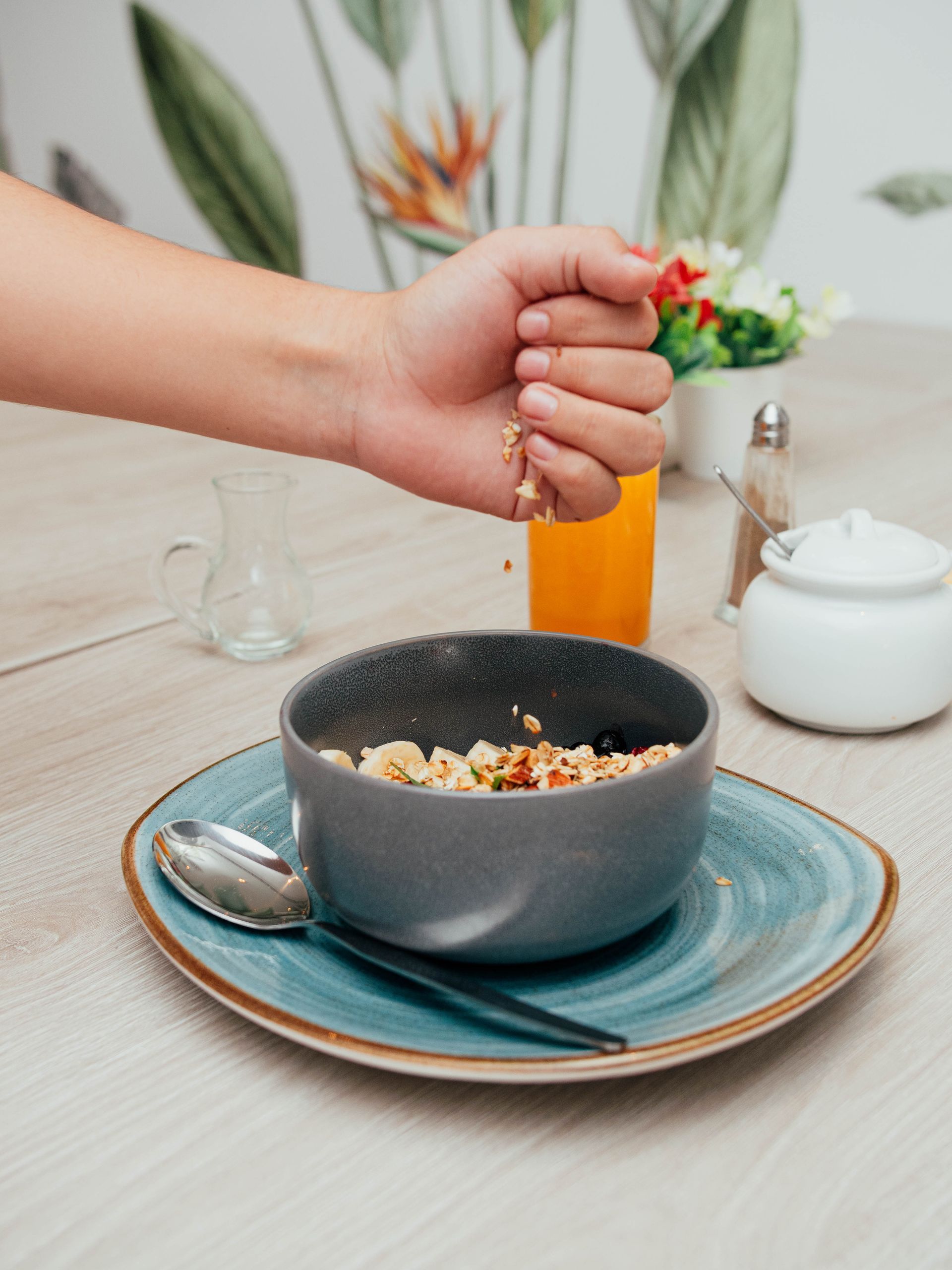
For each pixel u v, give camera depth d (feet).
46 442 4.99
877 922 1.51
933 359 6.20
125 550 3.66
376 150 11.74
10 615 3.15
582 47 10.21
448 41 10.89
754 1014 1.32
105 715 2.54
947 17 8.36
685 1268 1.15
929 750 2.34
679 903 1.67
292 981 1.47
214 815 1.89
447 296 1.95
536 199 11.05
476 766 1.78
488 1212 1.23
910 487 4.01
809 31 9.07
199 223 13.29
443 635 1.94
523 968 1.51
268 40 12.01
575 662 1.92
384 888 1.46
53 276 2.09
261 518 2.81
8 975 1.65
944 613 2.32
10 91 14.35
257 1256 1.17
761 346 4.22
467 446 2.16
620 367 1.87
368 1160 1.30
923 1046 1.48
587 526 2.69
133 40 12.85
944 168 8.73
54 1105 1.39
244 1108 1.39
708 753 1.52
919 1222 1.21
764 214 9.88
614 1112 1.37
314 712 1.75
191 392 2.16
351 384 2.12
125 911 1.82
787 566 2.36
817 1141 1.32
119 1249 1.19
